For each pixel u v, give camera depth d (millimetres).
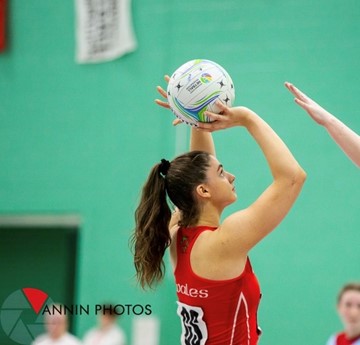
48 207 28938
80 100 28984
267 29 26672
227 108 10578
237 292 10453
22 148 29516
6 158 29641
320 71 25844
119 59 28562
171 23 27938
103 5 28781
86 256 28156
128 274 27547
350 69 25547
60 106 29234
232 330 10555
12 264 29734
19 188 29391
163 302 26297
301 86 25969
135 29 28406
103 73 28766
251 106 26344
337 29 25922
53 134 29188
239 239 10078
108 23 28703
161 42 28031
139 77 28234
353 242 24797
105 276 27812
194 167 10836
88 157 28656
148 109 28031
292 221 25375
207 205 10812
